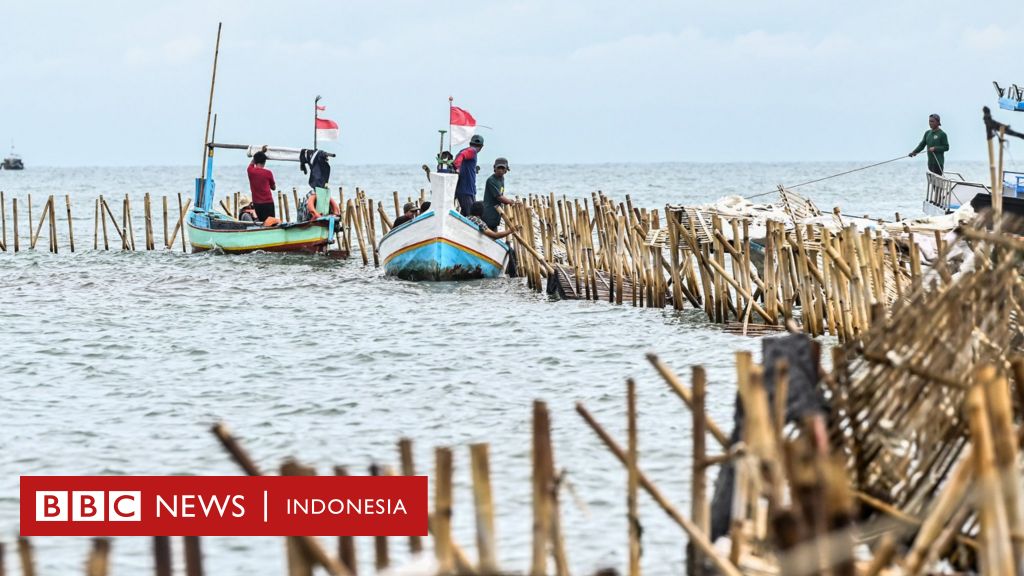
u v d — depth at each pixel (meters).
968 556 14.53
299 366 35.44
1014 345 18.48
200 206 73.88
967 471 11.97
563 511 20.52
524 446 25.34
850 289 33.88
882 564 11.79
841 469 10.27
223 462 24.67
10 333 41.72
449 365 35.41
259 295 52.97
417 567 11.63
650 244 45.75
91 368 35.19
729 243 40.53
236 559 18.52
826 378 16.36
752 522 14.07
